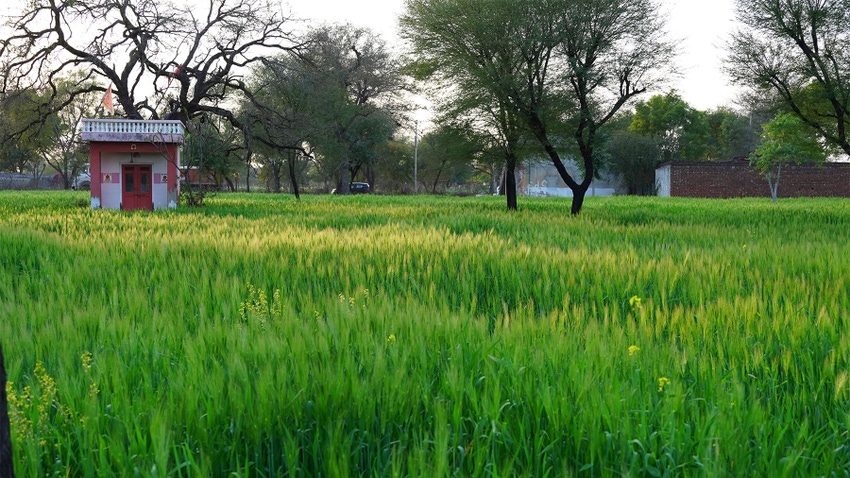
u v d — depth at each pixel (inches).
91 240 539.5
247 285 319.9
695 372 185.5
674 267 363.3
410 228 684.7
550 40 994.1
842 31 870.4
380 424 152.3
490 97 1055.0
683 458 140.1
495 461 138.7
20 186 3457.2
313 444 140.6
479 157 1255.5
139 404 152.6
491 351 194.9
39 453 136.8
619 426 146.9
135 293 291.4
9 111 1513.3
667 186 2758.4
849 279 337.4
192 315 265.1
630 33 1005.2
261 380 157.3
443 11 1066.1
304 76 1668.3
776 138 1943.9
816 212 1139.3
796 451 139.1
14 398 148.5
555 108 1042.1
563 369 175.0
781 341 219.8
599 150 1230.9
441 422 138.6
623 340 205.2
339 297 279.3
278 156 2081.7
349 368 170.2
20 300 300.5
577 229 715.4
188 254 467.2
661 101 3604.8
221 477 139.1
